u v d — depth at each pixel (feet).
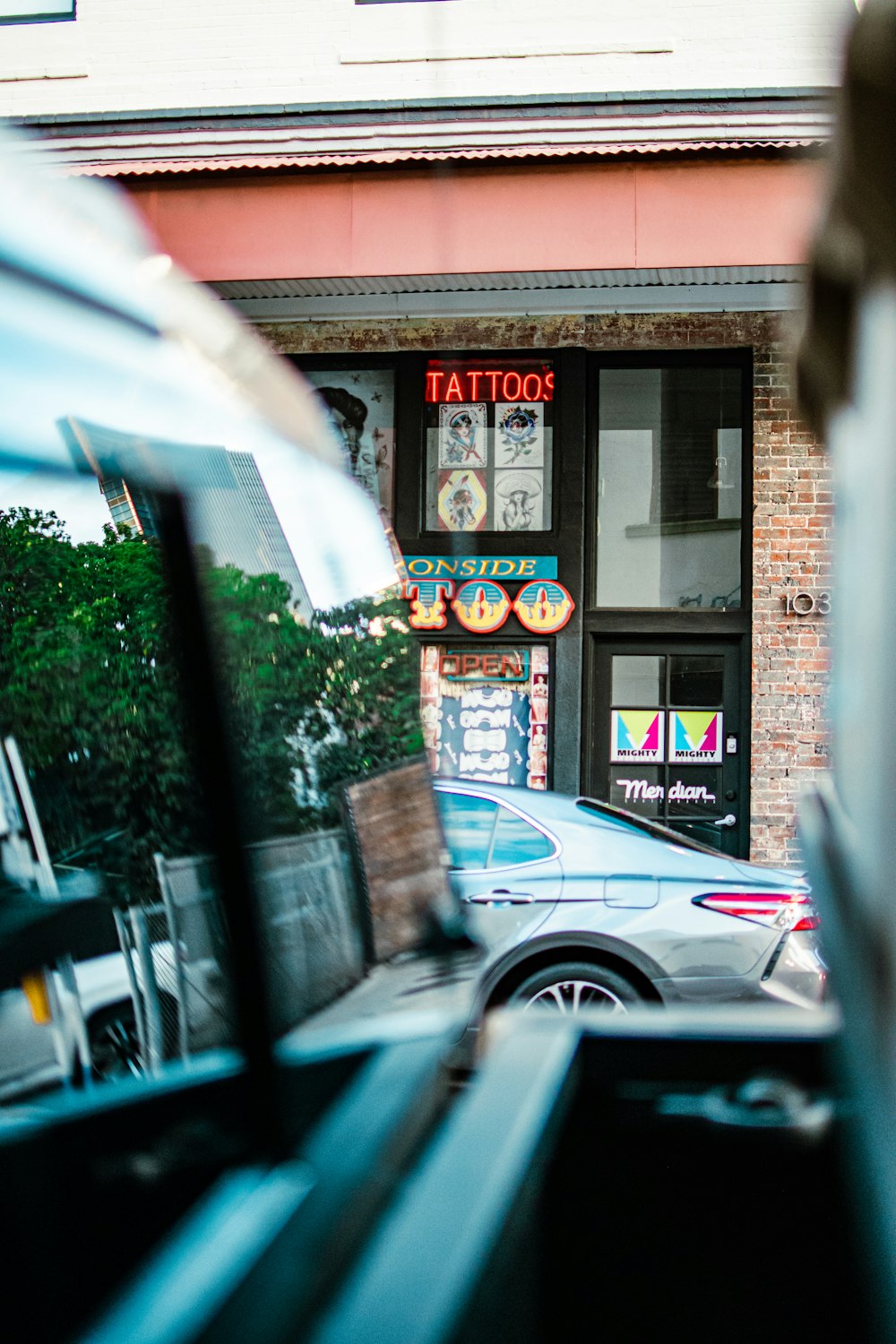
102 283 4.38
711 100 28.22
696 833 31.14
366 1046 5.28
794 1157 5.52
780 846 30.30
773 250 27.99
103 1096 3.51
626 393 31.96
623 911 17.72
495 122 29.07
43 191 4.14
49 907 3.50
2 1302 2.94
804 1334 5.39
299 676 5.74
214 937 4.26
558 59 31.19
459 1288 3.25
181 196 29.73
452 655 31.65
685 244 28.22
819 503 30.48
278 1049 4.38
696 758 31.27
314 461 6.69
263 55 32.12
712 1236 5.60
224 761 4.54
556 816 18.71
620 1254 5.63
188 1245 3.35
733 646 31.32
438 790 7.84
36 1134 3.19
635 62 30.86
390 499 32.12
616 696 31.60
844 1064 3.94
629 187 28.43
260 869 4.76
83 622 3.91
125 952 3.78
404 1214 3.75
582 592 31.35
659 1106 5.77
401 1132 4.40
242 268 29.53
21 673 3.59
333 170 29.30
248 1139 4.00
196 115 30.32
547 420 31.78
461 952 7.20
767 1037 5.83
